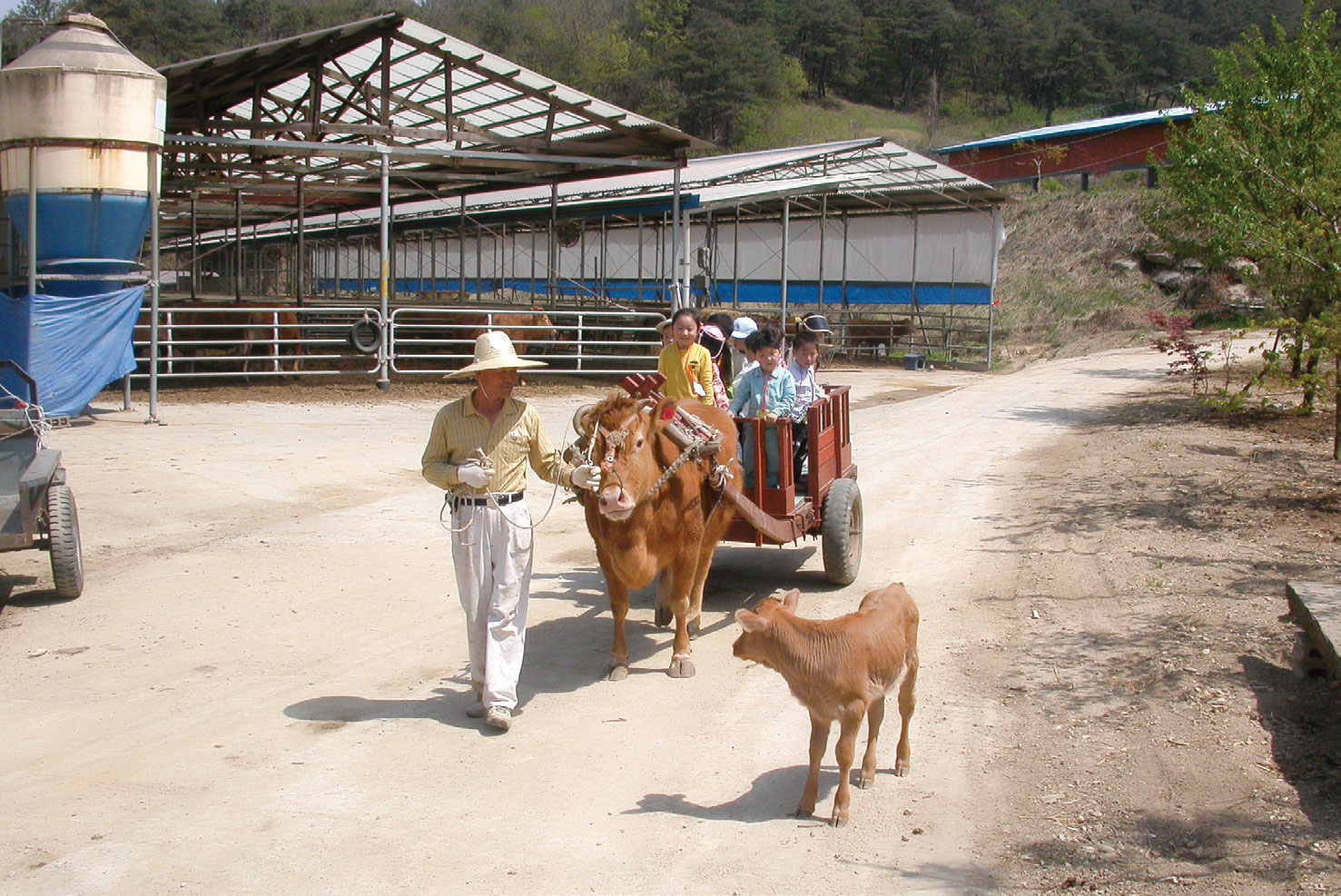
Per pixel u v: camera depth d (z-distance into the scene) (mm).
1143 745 5516
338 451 14477
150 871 4445
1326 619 5855
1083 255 42062
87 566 9125
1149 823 4746
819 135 84125
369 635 7539
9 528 7898
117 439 14844
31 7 70125
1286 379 11930
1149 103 94250
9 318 15602
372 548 9781
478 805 5051
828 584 8672
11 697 6363
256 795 5133
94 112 15867
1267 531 9453
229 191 31281
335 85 23531
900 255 34438
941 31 99750
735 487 6965
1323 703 5844
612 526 6156
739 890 4320
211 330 21453
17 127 15797
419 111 22953
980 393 23359
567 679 6711
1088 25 101438
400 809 5012
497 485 5879
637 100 84688
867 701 4750
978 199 31234
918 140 84188
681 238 28562
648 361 25141
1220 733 5570
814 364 8750
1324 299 12320
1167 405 19219
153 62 70875
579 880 4402
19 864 4473
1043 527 10391
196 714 6125
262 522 10727
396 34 20656
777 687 6574
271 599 8305
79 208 16047
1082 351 34344
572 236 35219
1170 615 7395
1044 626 7453
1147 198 43188
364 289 53031
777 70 87375
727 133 84250
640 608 8305
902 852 4609
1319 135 15391
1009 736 5770
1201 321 35781
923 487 12680
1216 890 4172
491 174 27859
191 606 8133
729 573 9141
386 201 20953
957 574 8898
